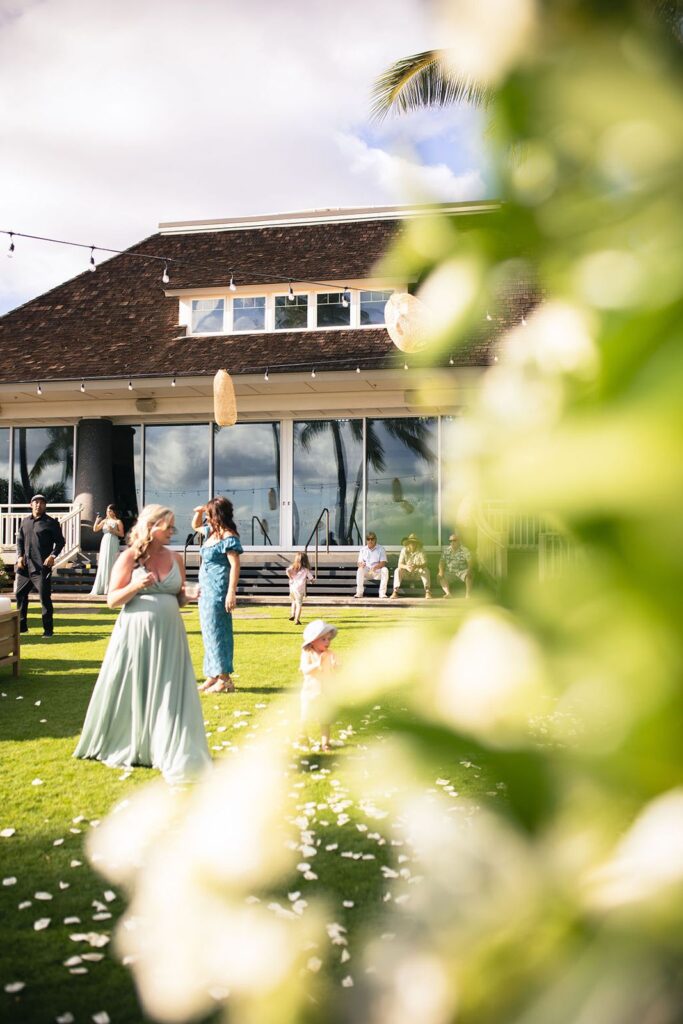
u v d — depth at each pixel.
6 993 3.21
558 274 0.34
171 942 0.42
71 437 23.19
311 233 23.97
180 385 21.16
